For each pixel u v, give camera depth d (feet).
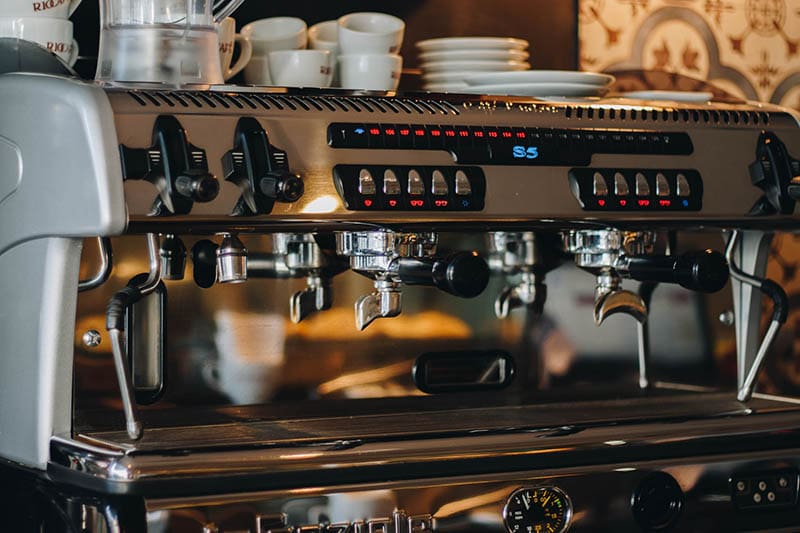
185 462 4.56
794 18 8.82
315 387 5.86
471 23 7.43
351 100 5.21
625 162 5.63
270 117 4.95
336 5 6.99
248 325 5.71
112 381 5.42
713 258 5.59
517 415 5.74
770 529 5.64
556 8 7.73
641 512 5.35
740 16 8.61
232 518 4.62
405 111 5.26
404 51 7.22
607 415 5.68
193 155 4.73
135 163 4.59
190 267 5.57
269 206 4.86
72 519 4.65
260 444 4.76
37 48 5.29
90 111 4.59
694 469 5.47
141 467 4.48
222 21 5.73
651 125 5.77
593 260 5.96
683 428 5.53
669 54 8.34
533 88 6.13
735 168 5.88
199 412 5.57
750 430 5.63
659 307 6.66
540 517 5.16
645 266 5.82
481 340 6.25
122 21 5.15
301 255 5.65
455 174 5.23
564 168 5.49
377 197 5.06
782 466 5.66
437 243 5.87
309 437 4.94
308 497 4.75
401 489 4.91
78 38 6.27
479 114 5.42
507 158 5.36
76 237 4.76
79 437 4.81
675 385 6.73
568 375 6.46
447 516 4.99
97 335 5.38
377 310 5.48
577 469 5.24
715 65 8.54
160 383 5.49
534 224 5.39
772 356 8.52
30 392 4.95
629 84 8.14
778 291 6.09
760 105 6.24
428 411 5.98
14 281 5.07
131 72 5.08
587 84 6.20
